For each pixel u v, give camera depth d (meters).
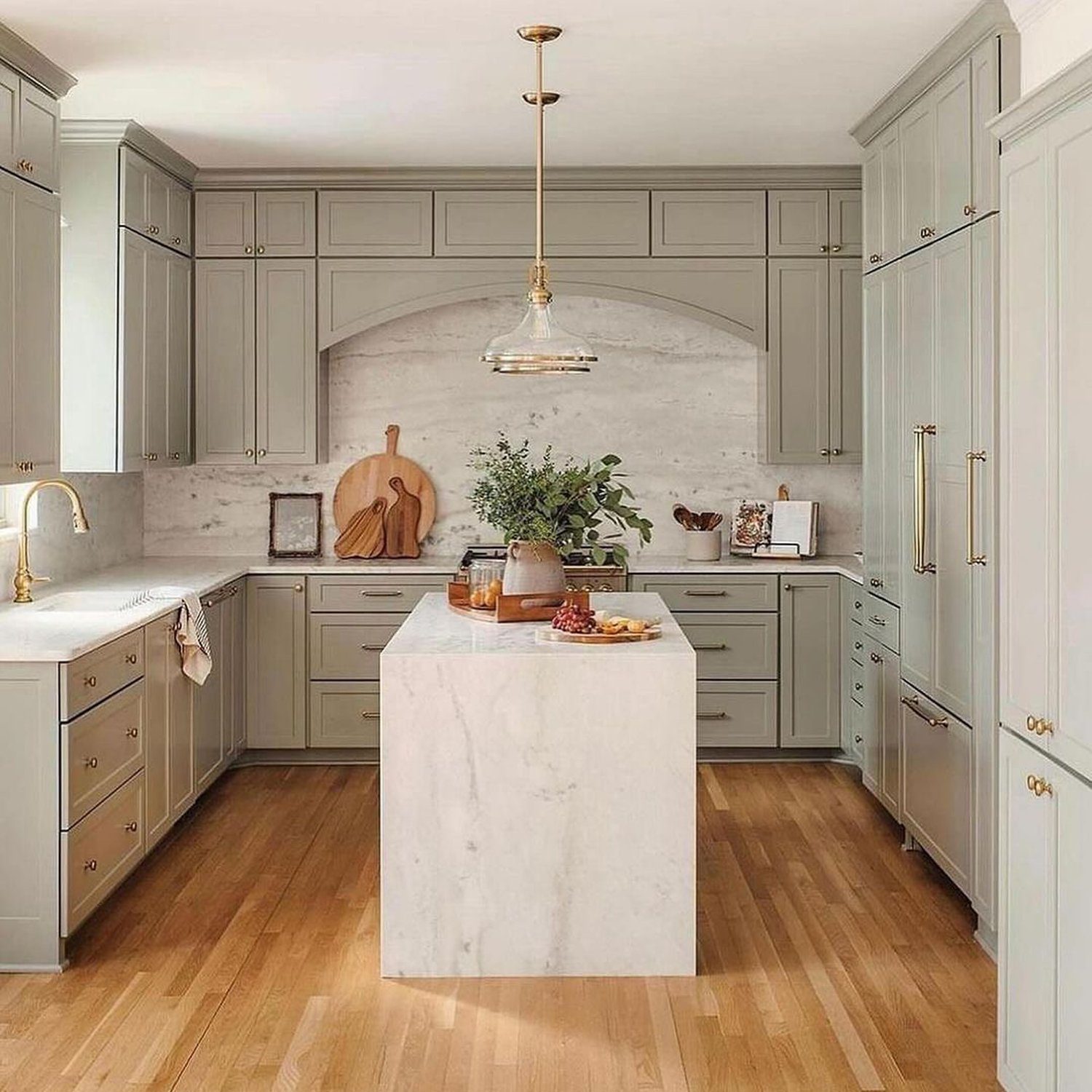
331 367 6.84
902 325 4.94
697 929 4.27
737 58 4.55
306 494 6.86
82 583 5.65
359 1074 3.28
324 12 4.05
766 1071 3.29
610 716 3.84
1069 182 2.72
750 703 6.39
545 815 3.87
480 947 3.88
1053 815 2.83
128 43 4.35
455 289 6.43
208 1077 3.26
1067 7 3.57
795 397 6.50
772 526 6.80
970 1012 3.63
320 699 6.36
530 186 6.39
